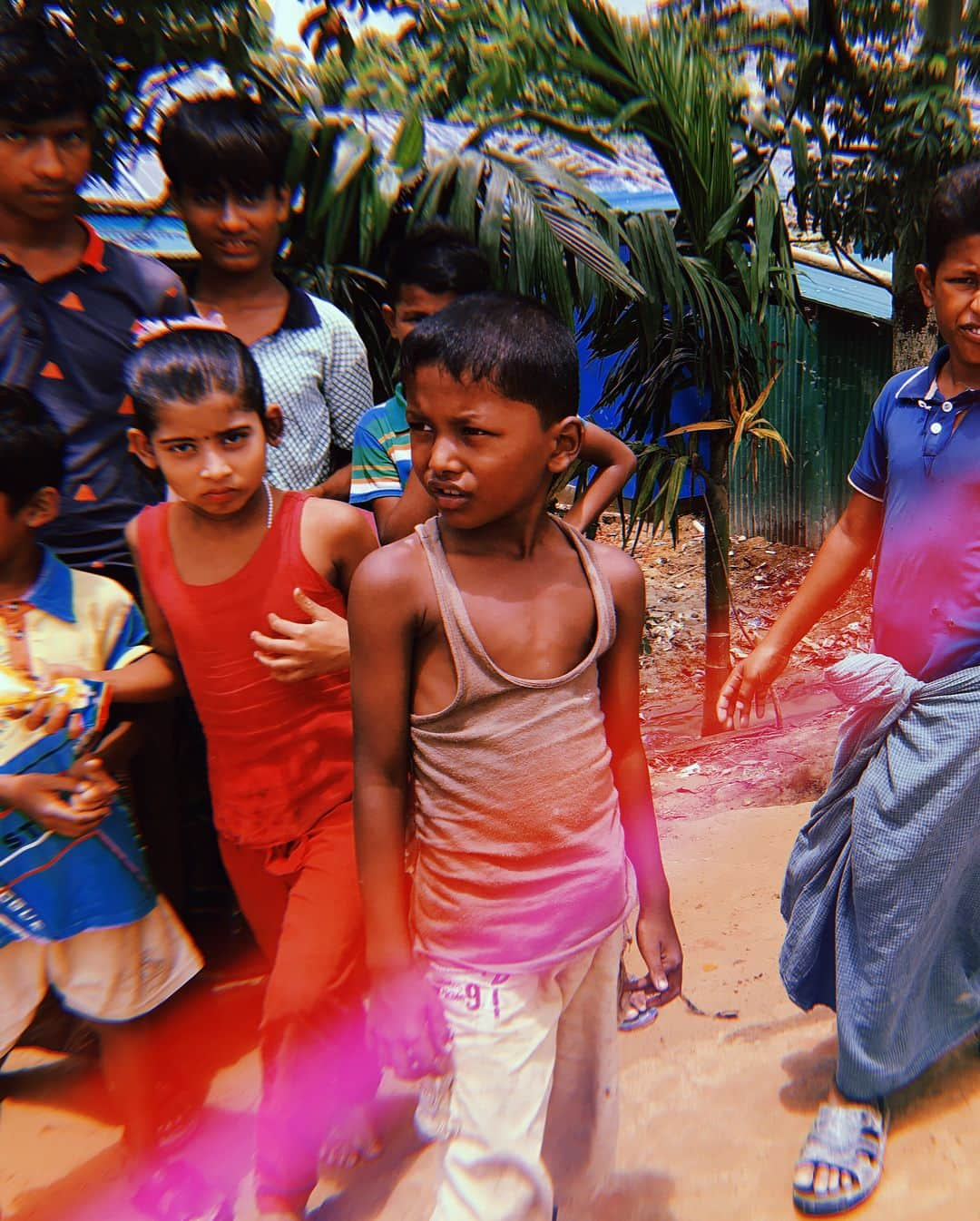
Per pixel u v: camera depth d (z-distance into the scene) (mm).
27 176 2363
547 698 1692
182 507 2219
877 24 5895
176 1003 2787
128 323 2570
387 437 2771
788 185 7129
